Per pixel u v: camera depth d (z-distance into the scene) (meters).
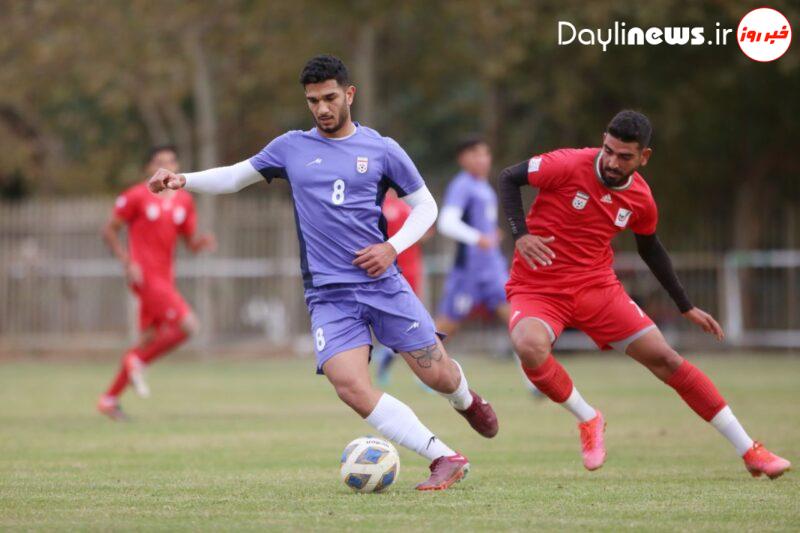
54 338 75.62
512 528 17.86
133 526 18.05
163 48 86.06
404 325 22.14
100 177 102.75
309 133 22.48
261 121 99.44
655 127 83.44
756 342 72.31
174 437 33.22
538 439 32.56
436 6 82.44
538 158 23.94
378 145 22.33
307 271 22.33
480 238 45.03
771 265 72.31
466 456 28.62
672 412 40.19
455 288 46.75
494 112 88.50
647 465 26.67
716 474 24.95
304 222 22.30
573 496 21.31
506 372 61.22
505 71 79.06
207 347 74.69
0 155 102.00
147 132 107.19
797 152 85.25
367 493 21.69
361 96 84.38
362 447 21.84
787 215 80.06
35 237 75.88
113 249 41.28
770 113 82.25
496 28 78.75
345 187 22.03
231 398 47.00
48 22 86.88
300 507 19.98
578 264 24.06
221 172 22.59
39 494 21.83
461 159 46.28
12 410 42.31
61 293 75.62
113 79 89.69
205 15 85.88
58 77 91.38
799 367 62.44
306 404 44.19
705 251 75.62
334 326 21.94
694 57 78.94
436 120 110.69
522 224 23.83
